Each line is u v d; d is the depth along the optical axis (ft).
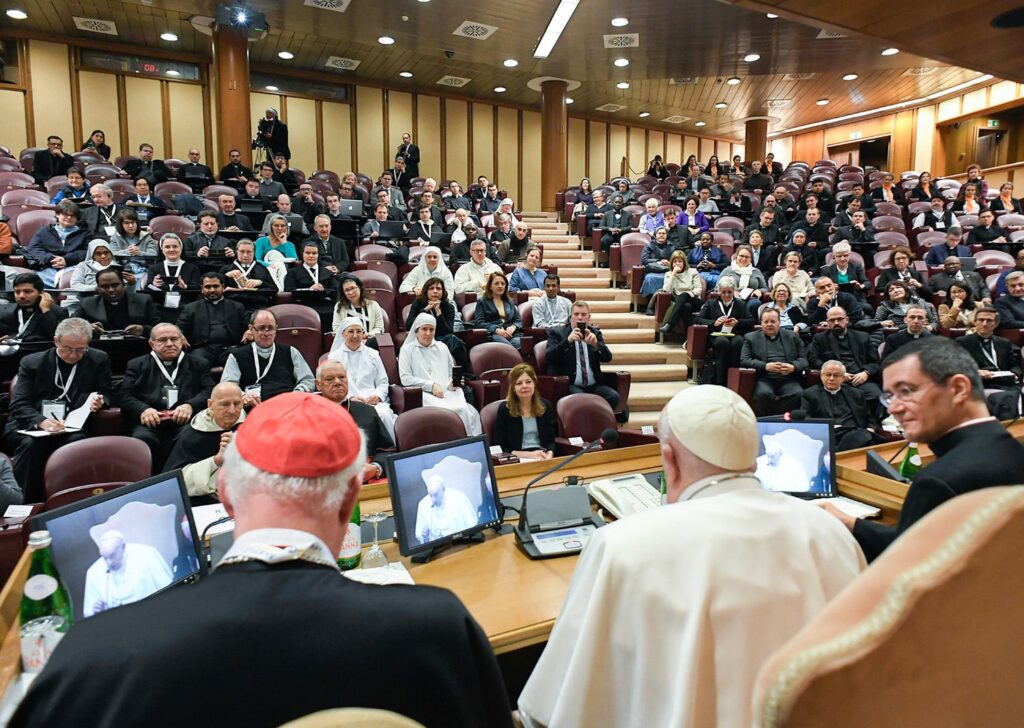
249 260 20.15
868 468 9.23
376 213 27.96
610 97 51.08
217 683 2.23
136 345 16.30
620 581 3.76
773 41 34.99
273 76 44.57
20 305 15.34
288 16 31.71
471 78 46.85
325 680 2.31
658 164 46.44
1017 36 14.10
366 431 12.94
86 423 13.02
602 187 40.37
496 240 28.55
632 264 28.76
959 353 5.19
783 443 8.65
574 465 9.52
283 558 2.64
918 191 37.42
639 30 33.32
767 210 29.43
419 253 25.58
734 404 4.33
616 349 23.32
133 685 2.19
